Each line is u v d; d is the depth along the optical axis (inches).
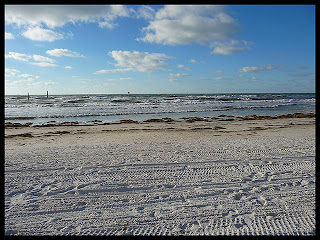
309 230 116.2
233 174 193.3
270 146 298.5
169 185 172.2
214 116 829.2
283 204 142.6
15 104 1374.3
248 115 840.9
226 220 126.2
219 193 158.7
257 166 213.0
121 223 123.9
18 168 206.2
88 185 171.3
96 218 128.6
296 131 476.4
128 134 455.2
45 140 388.2
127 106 1226.6
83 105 1290.6
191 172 198.5
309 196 152.9
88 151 276.2
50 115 824.3
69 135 446.0
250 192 159.3
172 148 293.0
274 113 935.0
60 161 229.8
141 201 147.9
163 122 665.6
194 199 150.3
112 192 160.6
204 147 297.1
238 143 326.3
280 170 202.1
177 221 125.6
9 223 122.8
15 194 156.1
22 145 338.0
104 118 773.3
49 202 145.5
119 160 234.1
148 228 119.5
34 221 125.3
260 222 124.0
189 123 639.8
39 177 186.2
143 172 198.5
